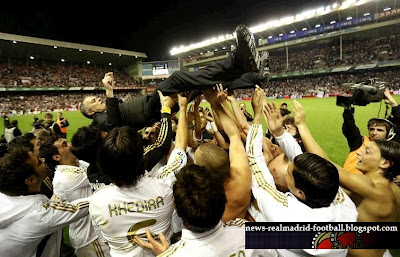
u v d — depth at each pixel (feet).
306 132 6.88
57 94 149.28
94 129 6.77
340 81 131.64
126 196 4.91
